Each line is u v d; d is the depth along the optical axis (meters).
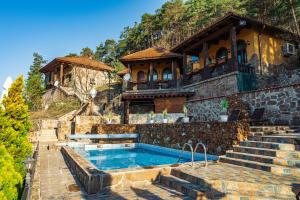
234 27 13.75
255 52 14.67
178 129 10.93
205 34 15.62
